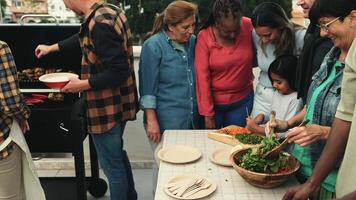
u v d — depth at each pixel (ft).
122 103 7.37
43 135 8.07
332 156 4.45
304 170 5.37
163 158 5.82
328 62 4.98
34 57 8.55
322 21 4.63
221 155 5.92
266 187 4.96
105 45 6.43
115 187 7.72
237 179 5.28
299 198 4.58
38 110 7.79
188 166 5.66
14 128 6.79
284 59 6.57
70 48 7.93
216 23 7.13
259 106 7.49
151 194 9.67
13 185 7.06
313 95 5.12
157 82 7.63
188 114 7.82
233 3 6.81
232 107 7.80
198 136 6.77
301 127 4.70
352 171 4.12
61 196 8.59
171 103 7.72
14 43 8.44
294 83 6.58
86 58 6.86
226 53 7.36
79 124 7.48
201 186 4.99
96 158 9.30
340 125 4.33
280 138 5.63
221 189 5.02
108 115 7.07
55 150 8.22
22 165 7.23
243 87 7.78
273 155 4.94
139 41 9.95
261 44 7.27
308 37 6.03
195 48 7.62
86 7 6.75
